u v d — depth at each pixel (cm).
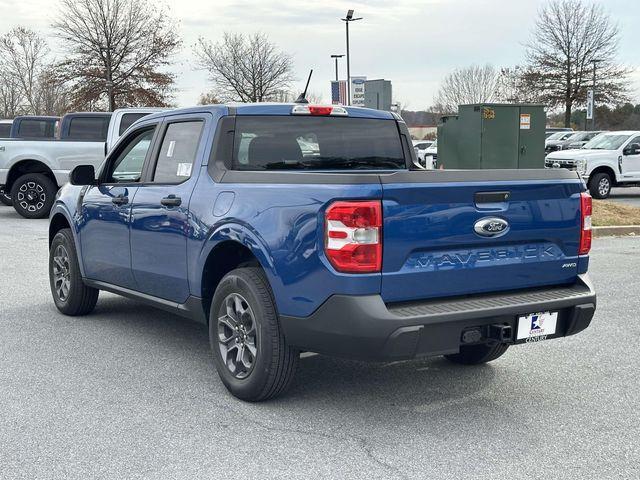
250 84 4916
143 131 619
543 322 465
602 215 1524
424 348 424
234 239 474
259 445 416
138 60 4391
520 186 454
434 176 427
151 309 756
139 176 610
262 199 461
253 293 462
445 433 436
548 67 5034
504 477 378
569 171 484
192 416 460
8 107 5409
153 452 406
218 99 4978
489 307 440
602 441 426
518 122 1602
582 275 493
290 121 546
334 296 418
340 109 568
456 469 387
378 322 409
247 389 474
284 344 460
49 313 735
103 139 1620
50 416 458
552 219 471
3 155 1589
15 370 551
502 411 473
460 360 573
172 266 547
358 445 417
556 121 5825
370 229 411
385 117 592
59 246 718
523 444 421
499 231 449
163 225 550
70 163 1600
